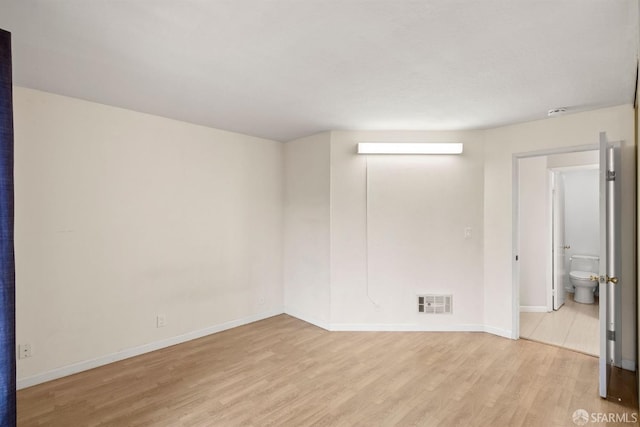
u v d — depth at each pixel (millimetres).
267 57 2047
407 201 3773
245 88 2545
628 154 2840
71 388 2527
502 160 3588
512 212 3518
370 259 3785
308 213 4082
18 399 2371
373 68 2193
